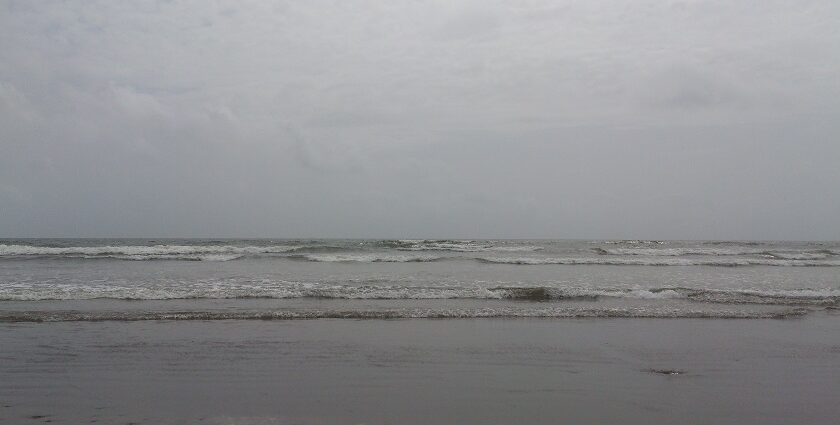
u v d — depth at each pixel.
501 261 24.97
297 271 19.83
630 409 5.76
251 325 10.04
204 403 5.78
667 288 15.48
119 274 18.16
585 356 8.09
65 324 9.88
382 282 16.53
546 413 5.60
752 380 6.95
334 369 7.20
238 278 17.19
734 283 17.70
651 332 9.90
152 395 6.04
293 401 5.88
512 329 10.00
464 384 6.59
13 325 9.74
